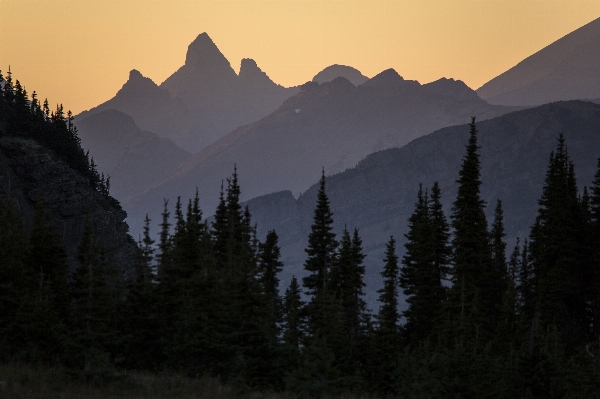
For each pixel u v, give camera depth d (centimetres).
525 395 10194
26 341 9425
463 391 10125
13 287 10431
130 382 8662
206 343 9938
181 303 11388
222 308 10281
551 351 11350
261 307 10475
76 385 8206
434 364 10581
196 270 12800
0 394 7238
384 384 11194
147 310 10881
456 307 13300
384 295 14175
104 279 9800
